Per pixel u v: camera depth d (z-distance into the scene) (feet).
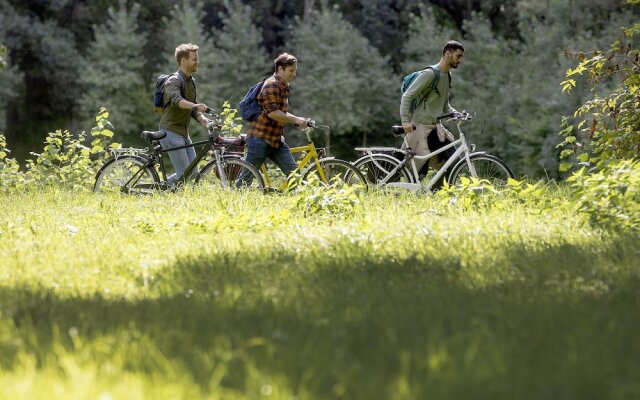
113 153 79.30
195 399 18.79
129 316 28.07
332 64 310.65
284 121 73.51
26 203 71.92
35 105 333.62
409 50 311.06
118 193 77.56
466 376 20.33
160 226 52.85
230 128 99.25
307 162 74.18
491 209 55.98
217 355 22.61
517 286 32.58
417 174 73.92
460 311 27.78
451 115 73.87
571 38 254.88
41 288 33.73
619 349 22.89
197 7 322.34
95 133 96.02
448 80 74.43
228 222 52.49
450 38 309.42
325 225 51.75
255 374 20.47
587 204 49.44
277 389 19.43
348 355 22.59
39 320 28.09
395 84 316.40
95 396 18.97
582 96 224.53
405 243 42.63
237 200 63.87
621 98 65.31
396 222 50.72
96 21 341.82
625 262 37.09
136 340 24.50
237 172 74.84
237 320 27.27
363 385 19.81
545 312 27.40
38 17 328.90
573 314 27.02
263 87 73.36
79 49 340.39
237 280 35.12
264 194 71.05
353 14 350.43
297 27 344.28
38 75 329.11
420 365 21.29
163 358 21.94
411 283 33.78
